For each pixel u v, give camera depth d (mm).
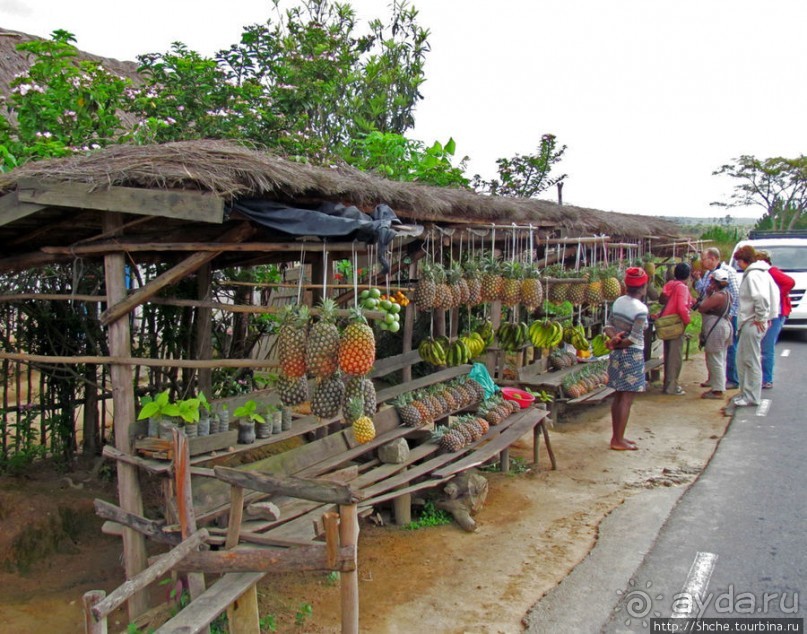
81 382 6270
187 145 4145
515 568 4918
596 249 10055
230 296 7043
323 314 3967
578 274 7633
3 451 5961
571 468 7176
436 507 5891
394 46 12086
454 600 4473
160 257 5816
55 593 4902
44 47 7258
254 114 8445
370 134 10062
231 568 3666
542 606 4363
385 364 6535
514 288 6336
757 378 9617
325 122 10680
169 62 8336
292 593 4594
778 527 5512
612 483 6691
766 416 9102
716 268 10867
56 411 6406
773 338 10648
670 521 5684
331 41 10633
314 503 4652
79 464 6309
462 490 5852
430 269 5598
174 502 4219
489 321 7812
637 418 9258
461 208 5867
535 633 4059
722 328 10109
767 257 9672
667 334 10266
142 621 4113
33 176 3801
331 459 5262
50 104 7059
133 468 4336
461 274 6047
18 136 7086
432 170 9742
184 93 8180
